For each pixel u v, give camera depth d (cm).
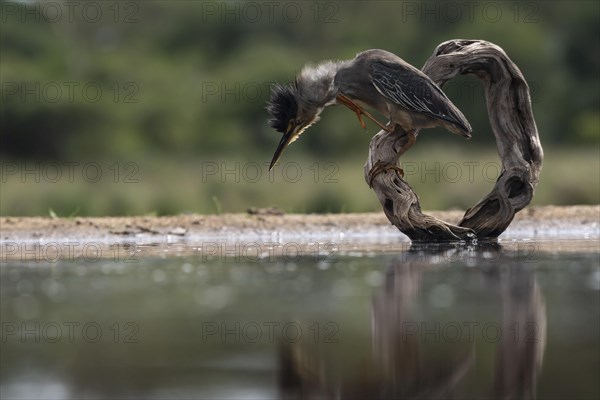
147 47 5478
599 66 5391
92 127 4169
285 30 5584
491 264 1168
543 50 5112
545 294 974
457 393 677
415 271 1119
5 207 2202
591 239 1487
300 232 1641
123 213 2139
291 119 1380
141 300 969
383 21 5484
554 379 703
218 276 1105
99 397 665
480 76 1402
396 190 1391
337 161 3984
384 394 678
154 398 663
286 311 914
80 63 4944
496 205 1420
